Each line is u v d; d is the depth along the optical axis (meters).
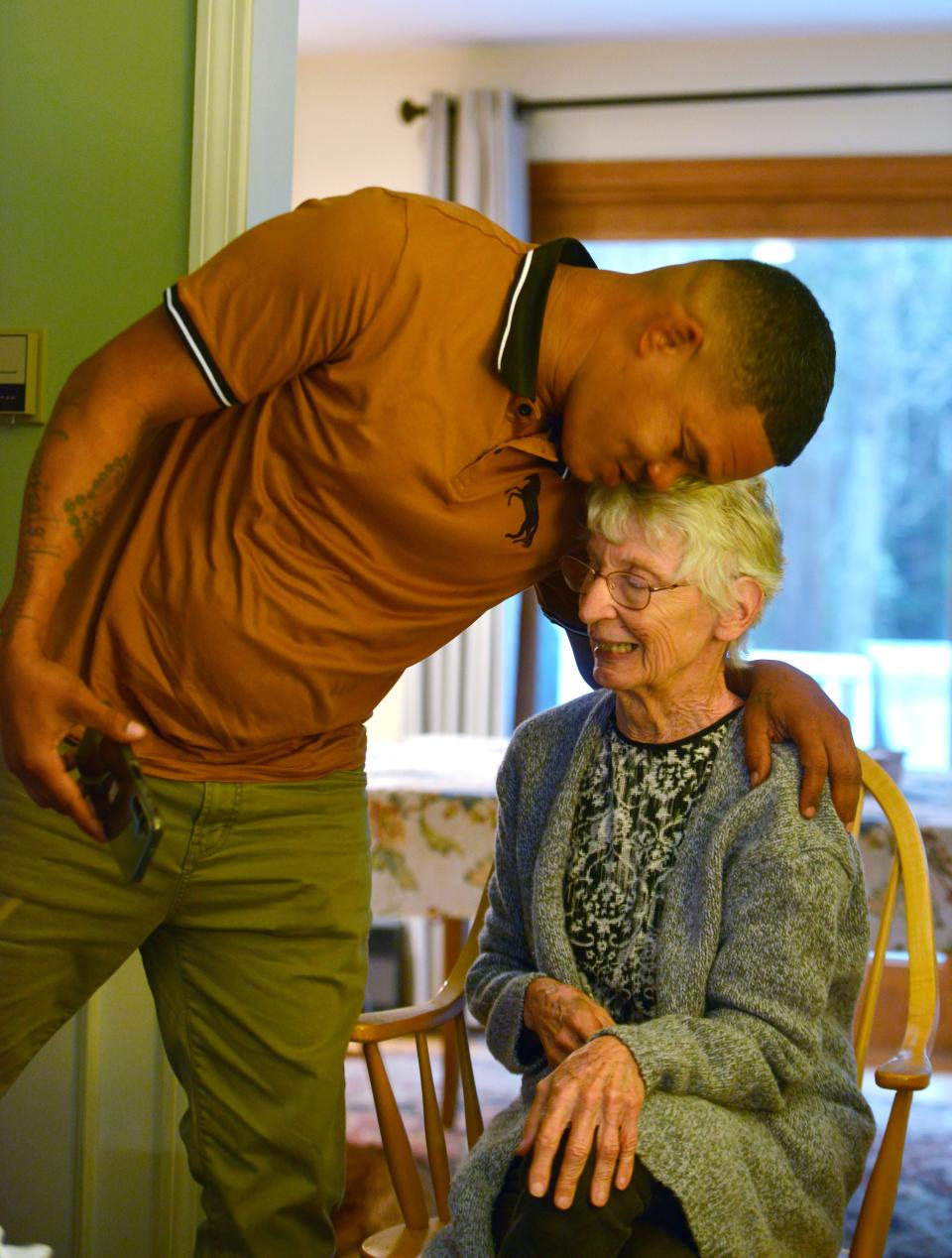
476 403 1.34
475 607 1.50
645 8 3.94
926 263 4.30
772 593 1.49
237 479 1.39
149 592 1.41
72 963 1.51
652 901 1.47
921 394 4.36
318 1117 1.58
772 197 4.23
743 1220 1.28
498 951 1.62
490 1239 1.32
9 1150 1.99
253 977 1.56
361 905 1.62
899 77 4.12
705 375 1.26
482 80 4.28
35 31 1.94
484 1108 3.27
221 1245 1.61
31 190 1.95
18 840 1.45
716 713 1.52
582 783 1.55
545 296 1.31
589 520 1.45
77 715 1.25
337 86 4.34
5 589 1.96
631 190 4.28
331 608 1.41
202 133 1.88
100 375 1.31
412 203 1.33
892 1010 3.80
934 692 4.30
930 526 4.39
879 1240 1.49
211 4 1.87
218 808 1.47
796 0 3.86
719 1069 1.31
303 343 1.29
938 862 2.30
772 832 1.41
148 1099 1.96
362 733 1.65
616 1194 1.24
